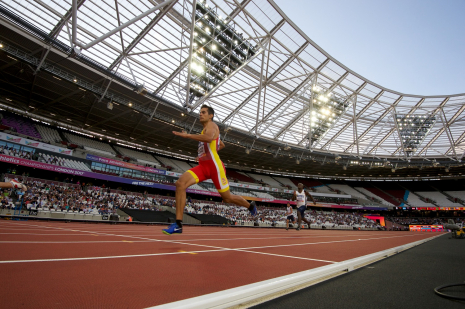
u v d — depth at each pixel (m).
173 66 26.02
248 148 37.38
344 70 34.91
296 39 29.98
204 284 1.77
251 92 33.12
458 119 41.66
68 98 27.97
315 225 41.31
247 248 4.19
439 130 44.28
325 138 44.12
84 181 34.31
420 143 45.88
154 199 34.28
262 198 47.31
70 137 35.81
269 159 49.62
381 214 64.31
